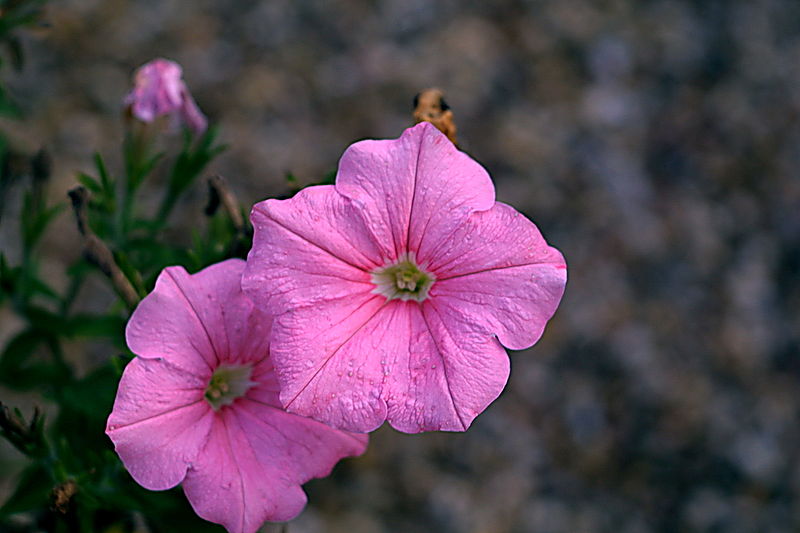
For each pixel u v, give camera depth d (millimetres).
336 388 486
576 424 930
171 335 488
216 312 493
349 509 863
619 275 1011
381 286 496
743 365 972
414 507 872
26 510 522
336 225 488
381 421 486
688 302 1004
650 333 979
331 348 487
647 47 1199
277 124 1052
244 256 516
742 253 1046
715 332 989
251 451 497
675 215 1063
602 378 954
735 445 924
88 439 550
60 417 562
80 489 511
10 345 572
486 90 1117
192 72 1073
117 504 520
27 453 518
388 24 1158
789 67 1214
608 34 1198
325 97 1084
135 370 485
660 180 1091
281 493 496
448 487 883
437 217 490
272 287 484
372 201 489
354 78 1104
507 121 1097
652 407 940
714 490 904
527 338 485
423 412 486
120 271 508
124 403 483
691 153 1117
